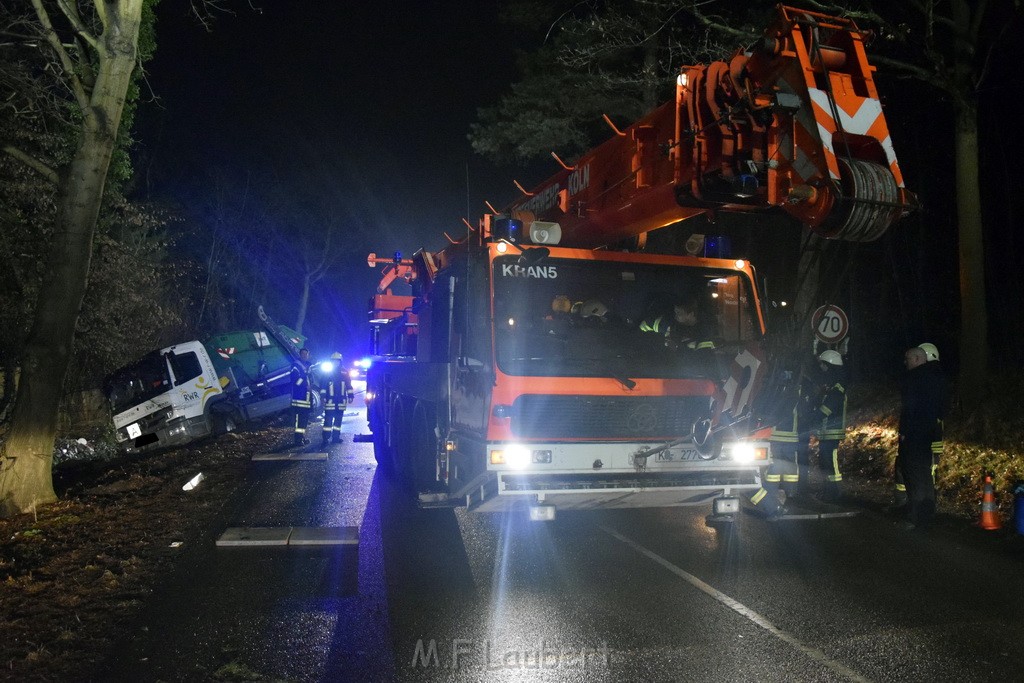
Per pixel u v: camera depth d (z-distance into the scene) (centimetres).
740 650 502
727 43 1432
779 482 992
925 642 513
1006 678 459
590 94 1875
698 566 691
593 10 1714
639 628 542
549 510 699
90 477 1209
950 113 1589
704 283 794
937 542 770
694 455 732
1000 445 1027
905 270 1717
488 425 694
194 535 808
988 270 1480
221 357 1883
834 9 1134
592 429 710
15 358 1524
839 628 538
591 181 810
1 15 1174
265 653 505
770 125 584
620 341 739
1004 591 616
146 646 517
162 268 2158
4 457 937
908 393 827
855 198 529
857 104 562
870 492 1030
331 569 688
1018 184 1481
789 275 1434
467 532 819
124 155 1602
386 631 541
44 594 621
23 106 1298
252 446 1548
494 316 714
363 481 1126
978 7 1158
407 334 1102
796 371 683
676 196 648
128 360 1958
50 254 957
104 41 955
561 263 756
